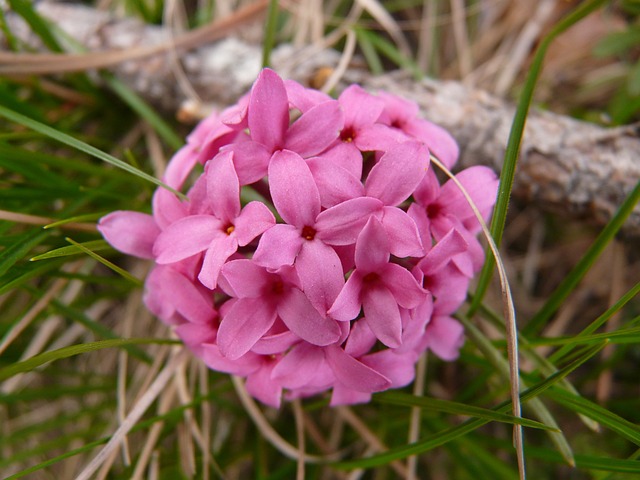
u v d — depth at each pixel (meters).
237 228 0.05
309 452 0.08
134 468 0.07
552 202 0.07
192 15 0.10
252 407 0.07
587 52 0.10
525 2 0.10
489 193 0.05
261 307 0.05
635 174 0.07
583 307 0.09
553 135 0.07
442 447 0.07
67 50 0.09
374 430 0.08
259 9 0.08
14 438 0.08
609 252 0.09
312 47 0.08
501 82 0.10
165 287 0.05
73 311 0.07
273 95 0.05
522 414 0.06
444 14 0.10
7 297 0.09
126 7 0.10
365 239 0.05
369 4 0.09
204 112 0.08
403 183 0.05
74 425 0.09
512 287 0.09
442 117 0.08
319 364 0.05
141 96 0.09
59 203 0.09
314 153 0.05
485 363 0.07
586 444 0.08
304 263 0.05
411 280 0.05
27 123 0.06
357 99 0.05
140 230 0.06
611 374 0.09
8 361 0.08
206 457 0.07
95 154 0.06
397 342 0.05
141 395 0.07
